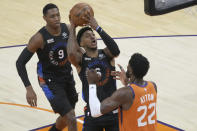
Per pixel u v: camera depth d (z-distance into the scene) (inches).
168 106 453.1
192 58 605.3
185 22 783.1
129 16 799.7
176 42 674.2
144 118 233.9
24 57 313.0
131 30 733.3
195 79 531.5
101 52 287.4
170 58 603.5
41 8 825.5
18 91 487.5
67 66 325.7
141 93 229.1
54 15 303.4
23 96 474.3
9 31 714.8
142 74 230.1
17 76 533.3
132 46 650.8
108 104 226.5
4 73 542.0
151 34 714.2
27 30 724.0
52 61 316.2
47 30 311.1
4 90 488.1
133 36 702.5
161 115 430.6
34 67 565.9
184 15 816.9
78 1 860.6
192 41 679.7
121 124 236.5
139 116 231.8
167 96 479.2
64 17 777.6
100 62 284.0
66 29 319.9
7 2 852.0
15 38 687.1
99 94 281.1
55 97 318.7
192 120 420.2
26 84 315.0
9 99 464.4
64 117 319.0
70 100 346.0
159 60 594.6
